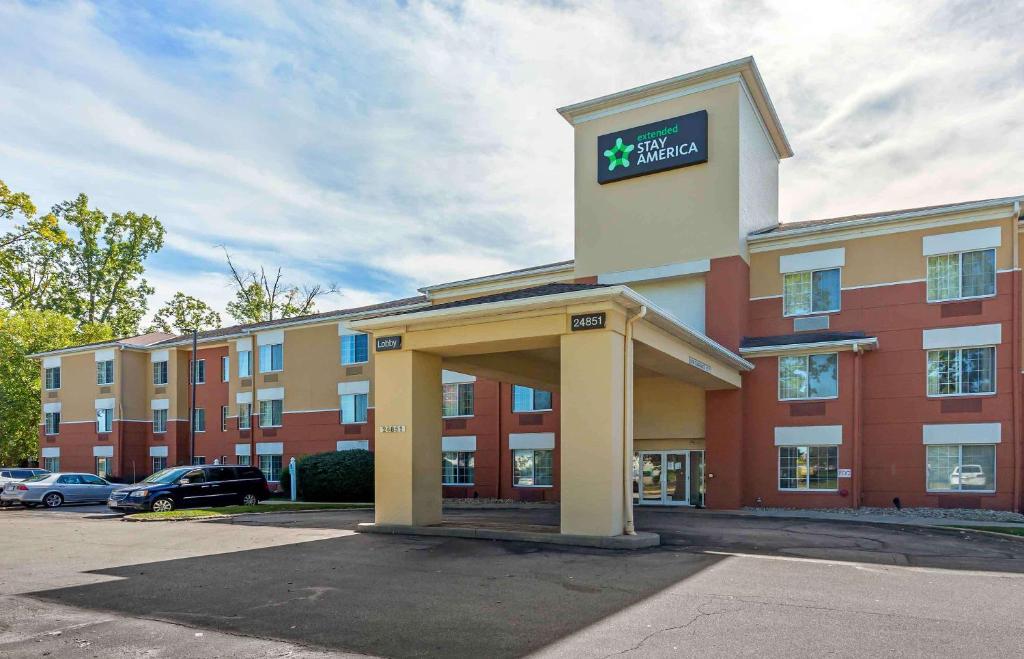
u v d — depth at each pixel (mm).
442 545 13133
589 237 26391
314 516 19766
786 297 23609
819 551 12242
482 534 13961
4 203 25531
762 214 26547
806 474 22125
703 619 7504
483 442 28812
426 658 6387
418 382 15641
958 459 20453
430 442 15828
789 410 22438
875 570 10312
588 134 26906
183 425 40219
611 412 13078
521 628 7281
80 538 14961
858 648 6484
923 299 21359
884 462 21266
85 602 8656
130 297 63156
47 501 26969
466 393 29594
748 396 23094
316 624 7547
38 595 9062
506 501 27188
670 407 24234
